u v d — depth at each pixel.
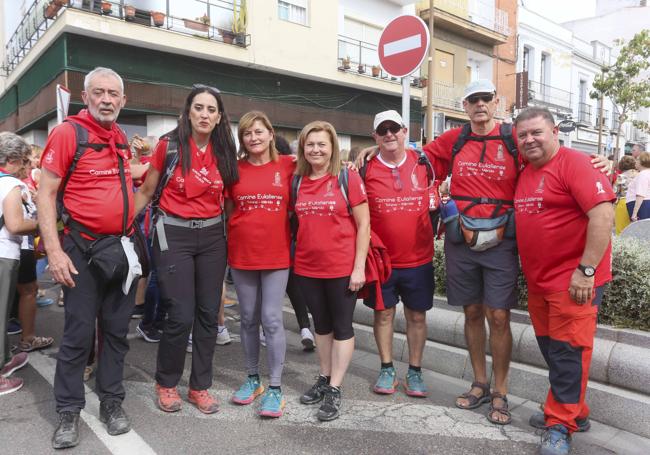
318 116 15.04
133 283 3.29
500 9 21.95
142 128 12.34
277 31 13.29
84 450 2.95
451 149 3.59
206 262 3.37
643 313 3.43
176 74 11.85
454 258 3.52
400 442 3.05
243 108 13.18
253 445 3.01
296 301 4.80
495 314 3.33
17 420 3.32
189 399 3.61
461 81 20.55
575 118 27.55
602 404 3.22
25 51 13.88
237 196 3.39
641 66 23.00
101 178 3.08
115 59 10.91
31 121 13.45
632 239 4.01
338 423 3.30
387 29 4.86
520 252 3.13
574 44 28.17
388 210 3.59
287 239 3.47
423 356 4.27
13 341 4.99
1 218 3.69
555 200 2.89
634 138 34.69
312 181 3.36
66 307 3.09
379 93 16.86
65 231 3.12
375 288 3.61
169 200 3.30
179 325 3.30
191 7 11.79
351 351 3.45
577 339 2.87
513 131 3.28
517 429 3.21
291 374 4.18
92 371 4.16
